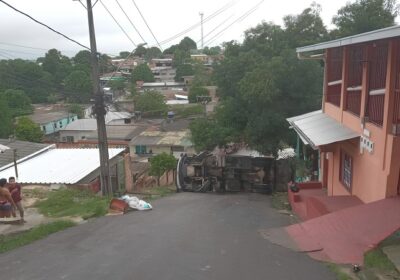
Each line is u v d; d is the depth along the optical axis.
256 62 24.44
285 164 24.44
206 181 24.50
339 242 8.31
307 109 23.70
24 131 46.75
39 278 7.02
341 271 6.98
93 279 6.84
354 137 12.24
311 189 17.36
